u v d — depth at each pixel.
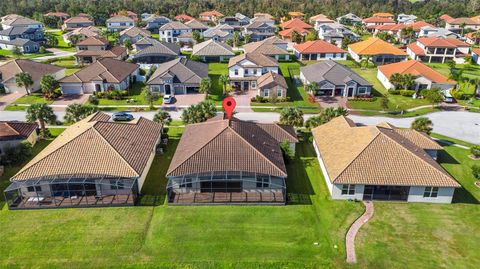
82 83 80.62
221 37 133.12
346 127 52.75
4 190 43.47
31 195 43.53
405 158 44.06
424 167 43.22
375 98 78.56
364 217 40.47
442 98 73.44
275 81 78.06
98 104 75.69
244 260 34.47
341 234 37.84
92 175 42.09
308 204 42.59
